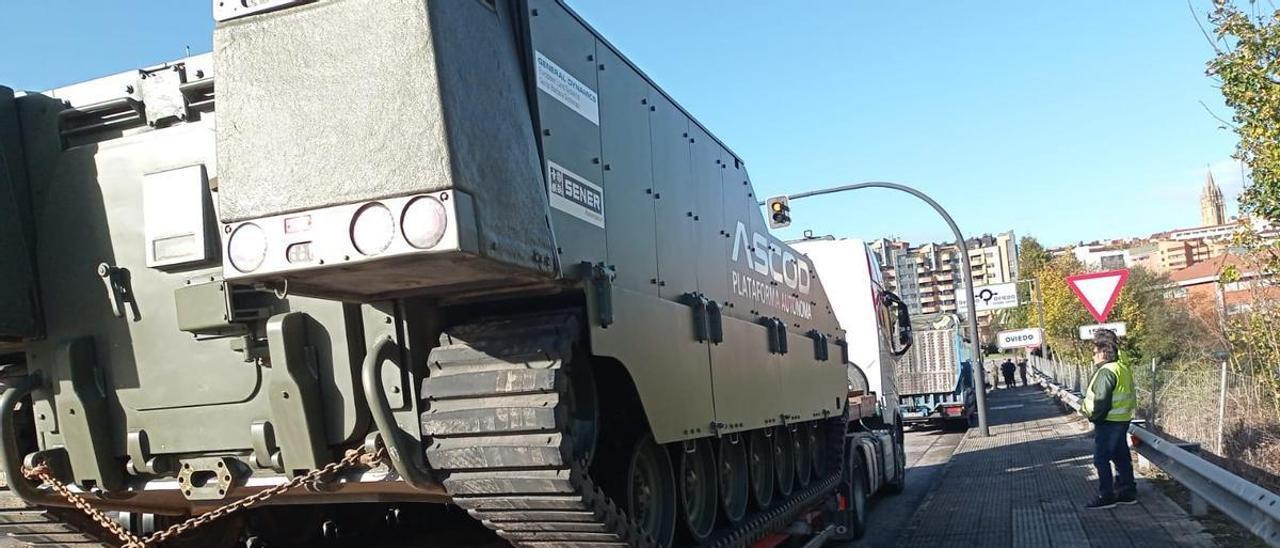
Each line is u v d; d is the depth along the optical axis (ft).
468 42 12.06
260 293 14.28
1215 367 45.57
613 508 14.37
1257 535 22.52
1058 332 134.41
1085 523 31.65
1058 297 131.44
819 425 33.27
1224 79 28.35
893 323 55.01
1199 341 81.41
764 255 27.35
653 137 19.70
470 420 13.01
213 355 14.51
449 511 21.76
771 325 25.82
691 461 20.63
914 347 80.69
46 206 15.28
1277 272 31.60
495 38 13.05
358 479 13.92
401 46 11.22
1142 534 28.86
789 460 28.19
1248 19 27.89
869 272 50.83
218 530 19.52
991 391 149.28
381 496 15.48
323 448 14.03
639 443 17.16
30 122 15.37
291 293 11.91
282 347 13.75
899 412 49.60
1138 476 41.24
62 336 15.17
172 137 14.75
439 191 10.80
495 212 11.66
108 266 14.75
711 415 19.92
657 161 19.74
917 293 172.14
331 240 11.03
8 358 16.46
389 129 11.06
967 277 73.10
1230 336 39.58
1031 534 30.68
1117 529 30.04
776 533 26.23
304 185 11.23
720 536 20.81
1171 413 50.47
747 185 26.81
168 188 14.53
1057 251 204.03
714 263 22.65
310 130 11.32
